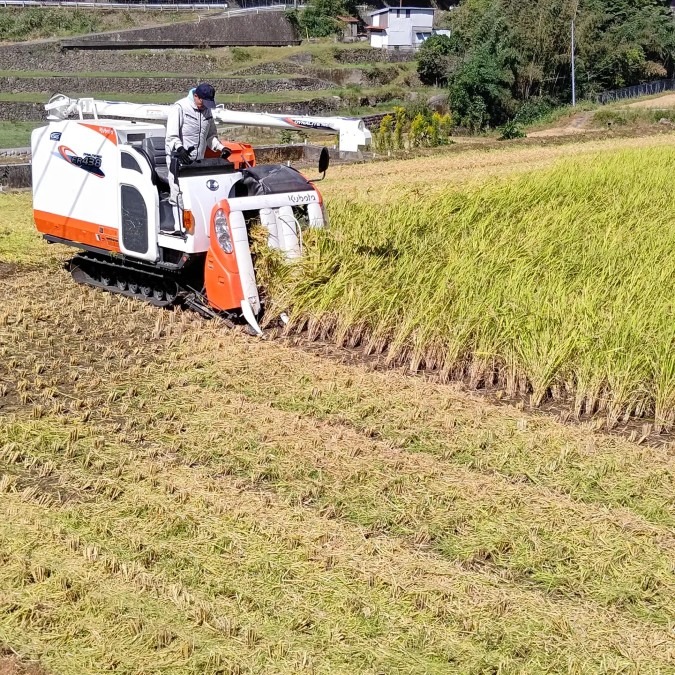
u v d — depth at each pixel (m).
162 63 52.72
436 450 6.58
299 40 63.34
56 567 4.92
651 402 7.51
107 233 9.80
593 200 13.95
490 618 4.61
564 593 4.89
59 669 4.18
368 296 8.91
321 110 47.66
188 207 8.95
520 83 52.81
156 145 9.73
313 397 7.47
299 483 5.97
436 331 8.36
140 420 6.91
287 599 4.71
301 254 9.36
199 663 4.21
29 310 9.70
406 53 61.56
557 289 8.87
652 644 4.45
